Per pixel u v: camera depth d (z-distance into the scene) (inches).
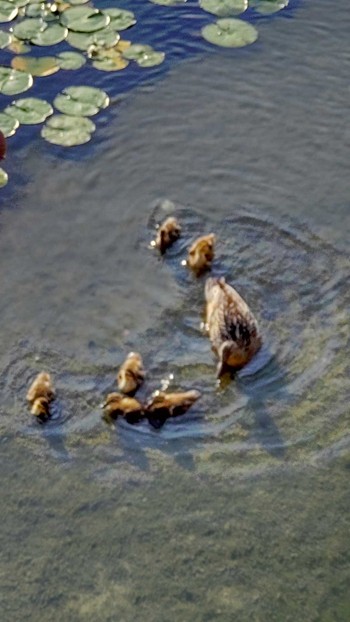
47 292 532.1
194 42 723.4
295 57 709.9
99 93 672.4
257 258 552.1
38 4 754.8
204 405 469.4
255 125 653.3
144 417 461.1
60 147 628.7
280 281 537.0
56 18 741.9
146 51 713.6
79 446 453.4
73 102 662.5
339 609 391.5
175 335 507.5
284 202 592.7
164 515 425.7
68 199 592.7
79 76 687.1
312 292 529.3
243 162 622.8
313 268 545.3
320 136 643.5
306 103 670.5
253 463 444.5
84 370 489.1
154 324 513.7
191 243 563.8
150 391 477.7
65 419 465.1
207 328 509.4
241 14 752.3
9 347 501.0
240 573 404.8
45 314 519.5
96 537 418.9
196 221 580.1
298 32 733.9
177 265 548.7
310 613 390.9
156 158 625.3
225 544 414.6
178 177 611.8
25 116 649.0
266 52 714.8
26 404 472.4
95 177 609.0
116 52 710.5
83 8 754.2
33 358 495.8
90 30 730.2
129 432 458.3
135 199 594.2
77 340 505.0
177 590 399.5
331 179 609.9
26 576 405.1
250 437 455.2
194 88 682.2
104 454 450.0
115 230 572.4
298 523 421.4
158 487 436.1
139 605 394.9
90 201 592.4
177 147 634.8
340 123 653.9
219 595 397.4
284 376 482.9
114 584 402.6
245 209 588.1
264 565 407.2
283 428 458.9
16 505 430.3
